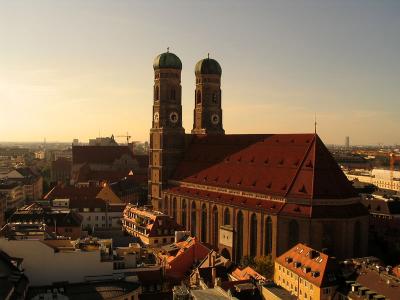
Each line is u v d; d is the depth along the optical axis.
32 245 110.50
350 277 116.44
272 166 177.00
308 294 119.00
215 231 189.12
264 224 162.88
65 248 117.81
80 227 183.62
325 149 168.50
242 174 186.62
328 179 160.25
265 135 193.88
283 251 157.00
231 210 178.38
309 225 151.75
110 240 134.62
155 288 122.12
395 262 166.50
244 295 98.19
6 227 136.88
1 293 85.69
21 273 102.44
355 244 157.38
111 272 115.56
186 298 97.00
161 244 175.75
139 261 136.50
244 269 124.81
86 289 103.06
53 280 111.31
